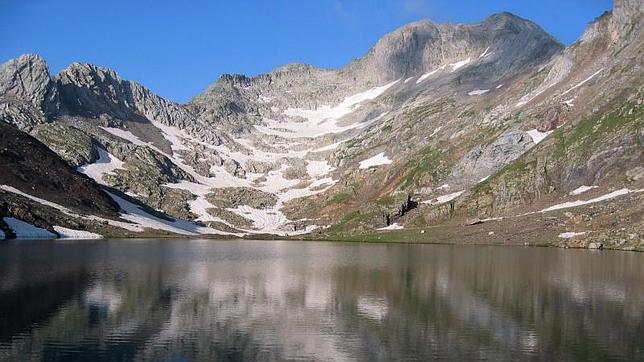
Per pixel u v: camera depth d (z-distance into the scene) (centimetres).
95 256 10081
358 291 6625
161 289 6531
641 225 12900
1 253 10000
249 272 8369
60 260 9119
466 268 8881
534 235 14425
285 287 6894
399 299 6109
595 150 16750
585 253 11481
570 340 4422
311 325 4881
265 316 5212
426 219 18838
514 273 8231
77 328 4584
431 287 6919
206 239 18762
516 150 19700
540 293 6456
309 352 4094
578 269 8631
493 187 18338
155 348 4116
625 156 16025
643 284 7100
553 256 10850
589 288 6806
